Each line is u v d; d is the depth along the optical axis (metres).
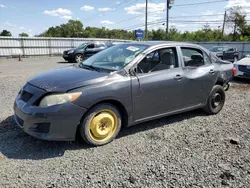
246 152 3.23
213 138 3.66
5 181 2.43
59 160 2.88
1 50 21.45
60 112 2.88
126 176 2.58
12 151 3.05
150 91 3.62
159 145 3.37
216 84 4.88
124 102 3.36
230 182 2.54
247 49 26.19
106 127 3.34
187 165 2.85
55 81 3.14
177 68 4.05
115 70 3.44
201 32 48.38
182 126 4.15
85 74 3.35
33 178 2.50
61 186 2.38
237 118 4.66
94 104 3.12
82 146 3.25
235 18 47.38
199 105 4.53
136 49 3.84
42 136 2.90
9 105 5.04
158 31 40.12
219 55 19.00
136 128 3.98
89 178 2.53
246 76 8.73
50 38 24.62
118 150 3.19
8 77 9.05
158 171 2.70
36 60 19.56
